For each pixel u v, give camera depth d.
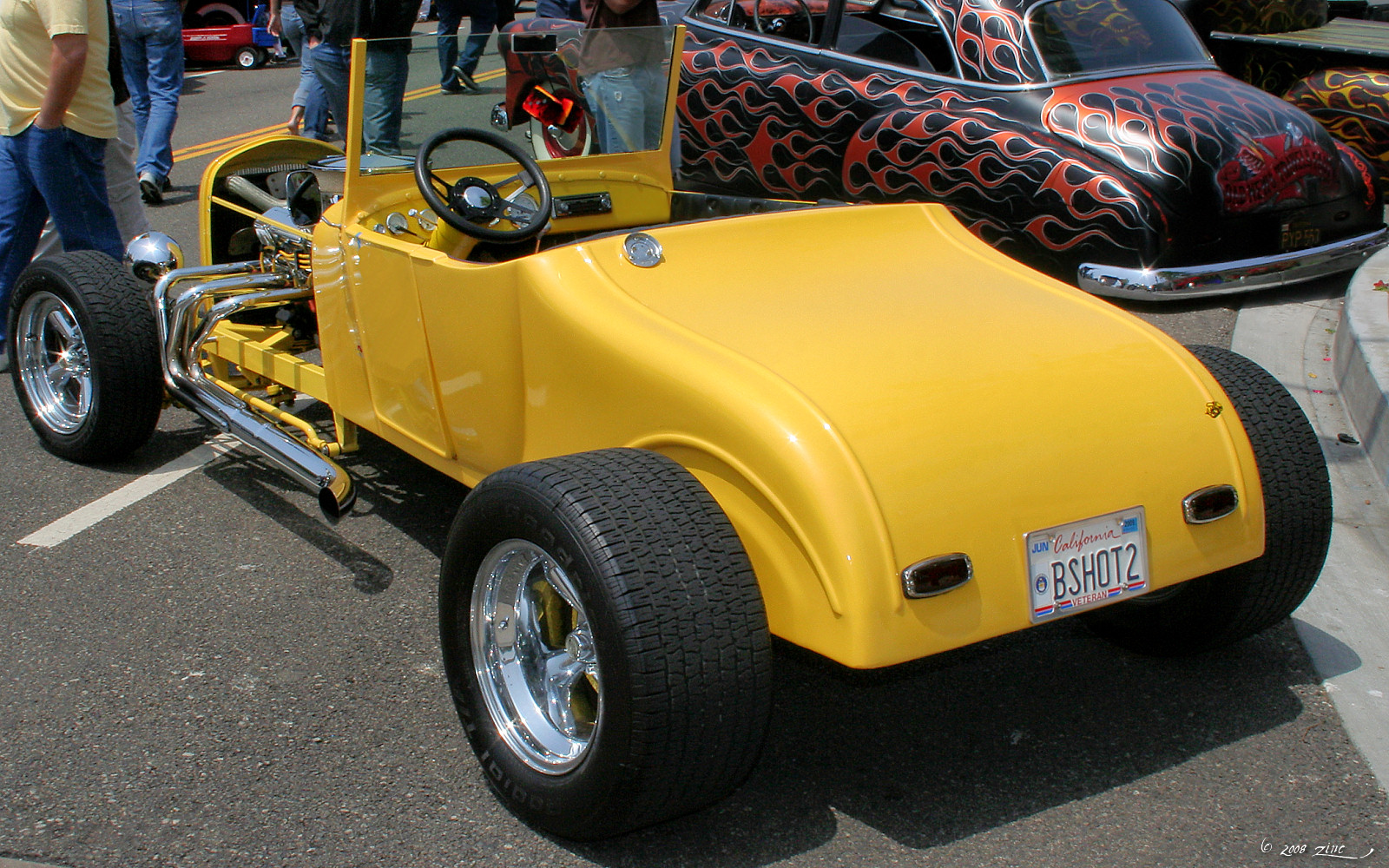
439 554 3.67
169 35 7.97
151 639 3.18
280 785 2.59
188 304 3.87
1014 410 2.42
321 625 3.25
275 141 4.67
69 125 4.86
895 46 6.07
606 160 3.73
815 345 2.54
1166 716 2.83
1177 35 6.21
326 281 3.55
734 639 2.13
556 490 2.21
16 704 2.88
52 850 2.38
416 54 3.26
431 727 2.80
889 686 2.99
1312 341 5.36
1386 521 3.75
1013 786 2.59
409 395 3.28
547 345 2.68
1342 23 9.09
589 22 5.21
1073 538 2.35
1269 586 2.77
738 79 6.48
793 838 2.43
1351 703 2.87
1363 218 6.10
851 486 2.18
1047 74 5.66
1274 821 2.46
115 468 4.31
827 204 3.37
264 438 3.55
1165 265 5.40
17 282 4.27
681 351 2.44
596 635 2.12
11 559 3.62
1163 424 2.53
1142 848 2.39
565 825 2.31
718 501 2.37
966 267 3.08
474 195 3.33
